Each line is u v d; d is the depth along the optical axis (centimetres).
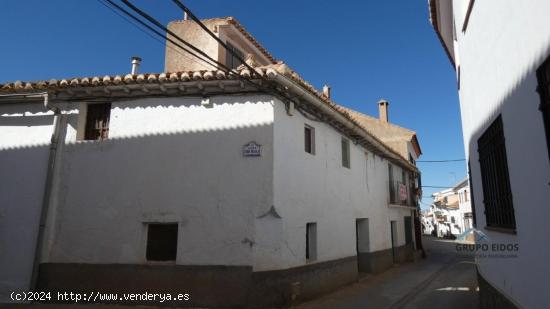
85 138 848
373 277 1258
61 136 836
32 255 777
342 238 1076
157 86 795
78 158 820
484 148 610
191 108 806
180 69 1398
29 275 770
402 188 1747
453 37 907
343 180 1123
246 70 747
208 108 802
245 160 772
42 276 772
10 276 775
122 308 720
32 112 853
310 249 923
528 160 392
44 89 824
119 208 787
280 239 761
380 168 1517
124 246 769
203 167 780
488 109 548
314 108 935
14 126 852
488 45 528
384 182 1554
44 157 824
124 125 820
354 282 1125
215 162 779
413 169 1983
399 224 1770
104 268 763
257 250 736
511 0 423
